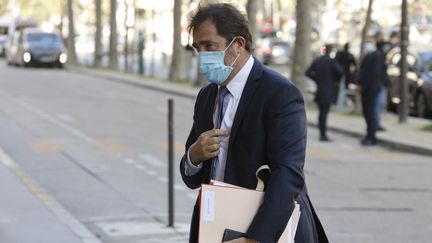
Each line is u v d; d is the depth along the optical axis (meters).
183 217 13.50
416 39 58.78
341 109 33.44
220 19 5.41
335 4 71.94
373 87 23.50
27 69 65.06
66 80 51.75
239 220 5.23
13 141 22.41
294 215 5.32
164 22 95.62
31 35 67.56
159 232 12.40
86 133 24.53
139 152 20.98
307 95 37.06
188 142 6.05
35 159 19.45
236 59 5.50
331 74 24.64
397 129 26.81
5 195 14.50
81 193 15.50
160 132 25.38
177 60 51.47
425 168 19.95
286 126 5.35
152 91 44.91
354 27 61.59
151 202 14.74
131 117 29.80
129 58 80.81
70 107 32.91
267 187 5.28
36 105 33.28
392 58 34.25
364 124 28.45
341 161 20.73
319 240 5.92
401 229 13.07
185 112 33.09
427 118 31.67
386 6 73.88
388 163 20.67
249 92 5.47
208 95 5.78
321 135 24.95
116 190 15.84
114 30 66.75
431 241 12.32
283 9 124.88
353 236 12.47
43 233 11.79
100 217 13.48
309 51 36.91
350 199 15.52
